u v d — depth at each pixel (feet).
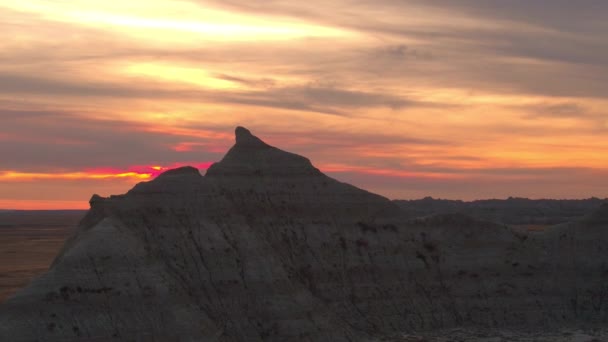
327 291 326.24
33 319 237.66
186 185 307.17
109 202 300.40
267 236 330.13
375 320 323.78
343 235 346.33
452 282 351.46
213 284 280.72
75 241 291.58
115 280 250.98
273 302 279.90
